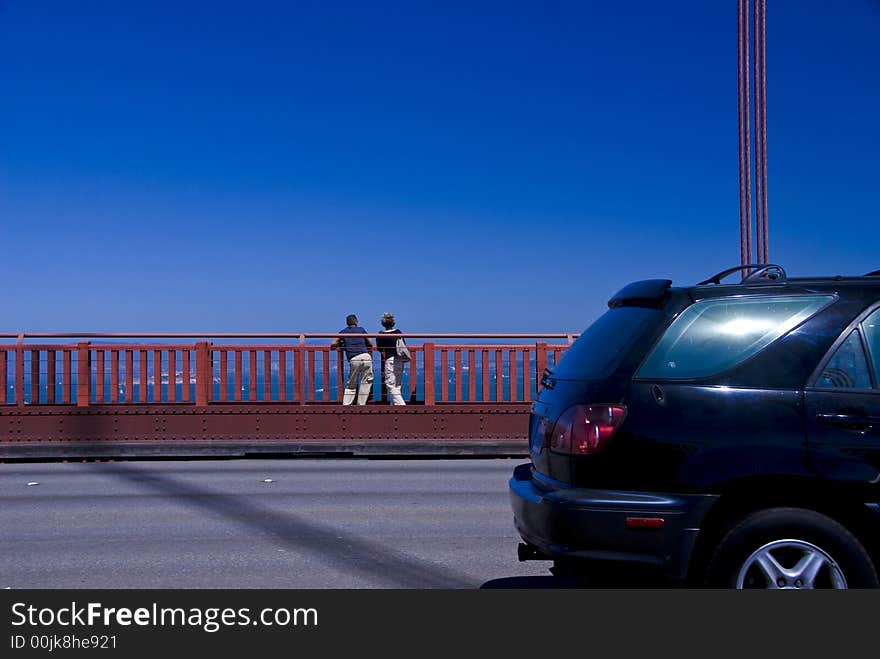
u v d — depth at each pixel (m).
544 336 12.05
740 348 3.81
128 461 11.27
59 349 11.40
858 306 3.87
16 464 11.04
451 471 10.43
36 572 5.50
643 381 3.76
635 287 4.25
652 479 3.62
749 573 3.59
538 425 4.23
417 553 5.99
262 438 11.46
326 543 6.34
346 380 12.31
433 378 11.89
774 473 3.55
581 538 3.65
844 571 3.51
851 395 3.68
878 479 3.54
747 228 12.31
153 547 6.21
